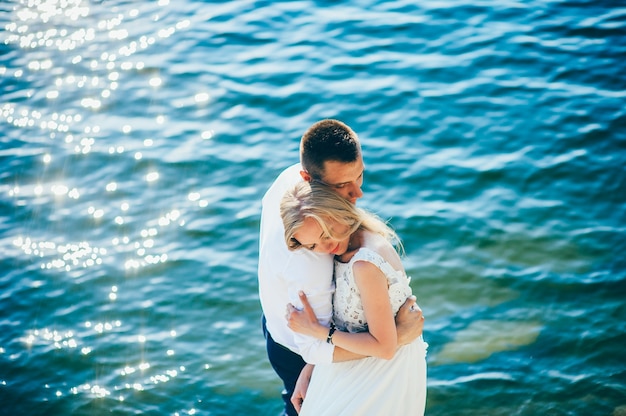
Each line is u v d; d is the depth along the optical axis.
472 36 10.20
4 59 10.66
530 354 6.18
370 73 9.60
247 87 9.60
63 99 9.79
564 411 5.70
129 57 10.48
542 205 7.61
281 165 8.38
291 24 10.88
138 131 9.12
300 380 3.26
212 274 7.28
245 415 5.97
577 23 10.35
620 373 5.95
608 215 7.46
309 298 2.84
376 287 2.74
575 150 8.20
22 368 6.55
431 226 7.43
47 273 7.48
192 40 10.72
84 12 11.62
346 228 2.69
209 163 8.53
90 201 8.24
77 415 6.10
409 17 10.73
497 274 6.93
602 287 6.72
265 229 3.19
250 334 6.69
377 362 2.94
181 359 6.50
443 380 6.01
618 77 9.24
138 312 7.00
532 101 8.91
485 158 8.19
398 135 8.59
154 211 8.03
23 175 8.62
